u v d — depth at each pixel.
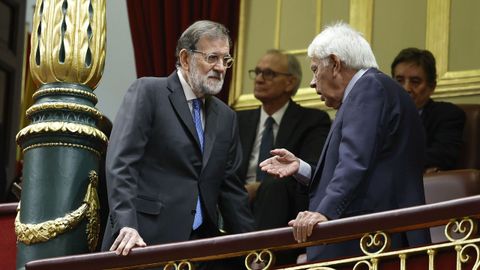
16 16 20.56
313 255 10.67
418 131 11.00
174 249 10.59
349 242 10.59
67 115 11.61
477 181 13.56
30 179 11.55
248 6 19.17
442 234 13.05
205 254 10.50
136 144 11.38
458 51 17.83
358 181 10.39
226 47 11.88
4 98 20.25
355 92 10.86
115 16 20.31
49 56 11.71
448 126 15.66
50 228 11.42
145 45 19.23
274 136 16.16
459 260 9.54
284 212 14.07
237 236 10.41
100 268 10.78
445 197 13.55
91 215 11.58
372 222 9.91
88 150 11.65
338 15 18.67
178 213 11.42
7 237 12.93
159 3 19.28
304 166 11.24
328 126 15.95
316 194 10.88
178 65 11.97
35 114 11.67
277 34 18.92
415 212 9.77
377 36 18.42
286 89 16.25
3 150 20.03
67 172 11.53
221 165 11.78
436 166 15.33
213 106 11.96
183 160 11.57
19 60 20.59
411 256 9.86
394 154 10.78
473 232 9.57
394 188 10.70
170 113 11.66
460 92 17.58
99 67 11.85
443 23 17.97
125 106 11.59
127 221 10.95
